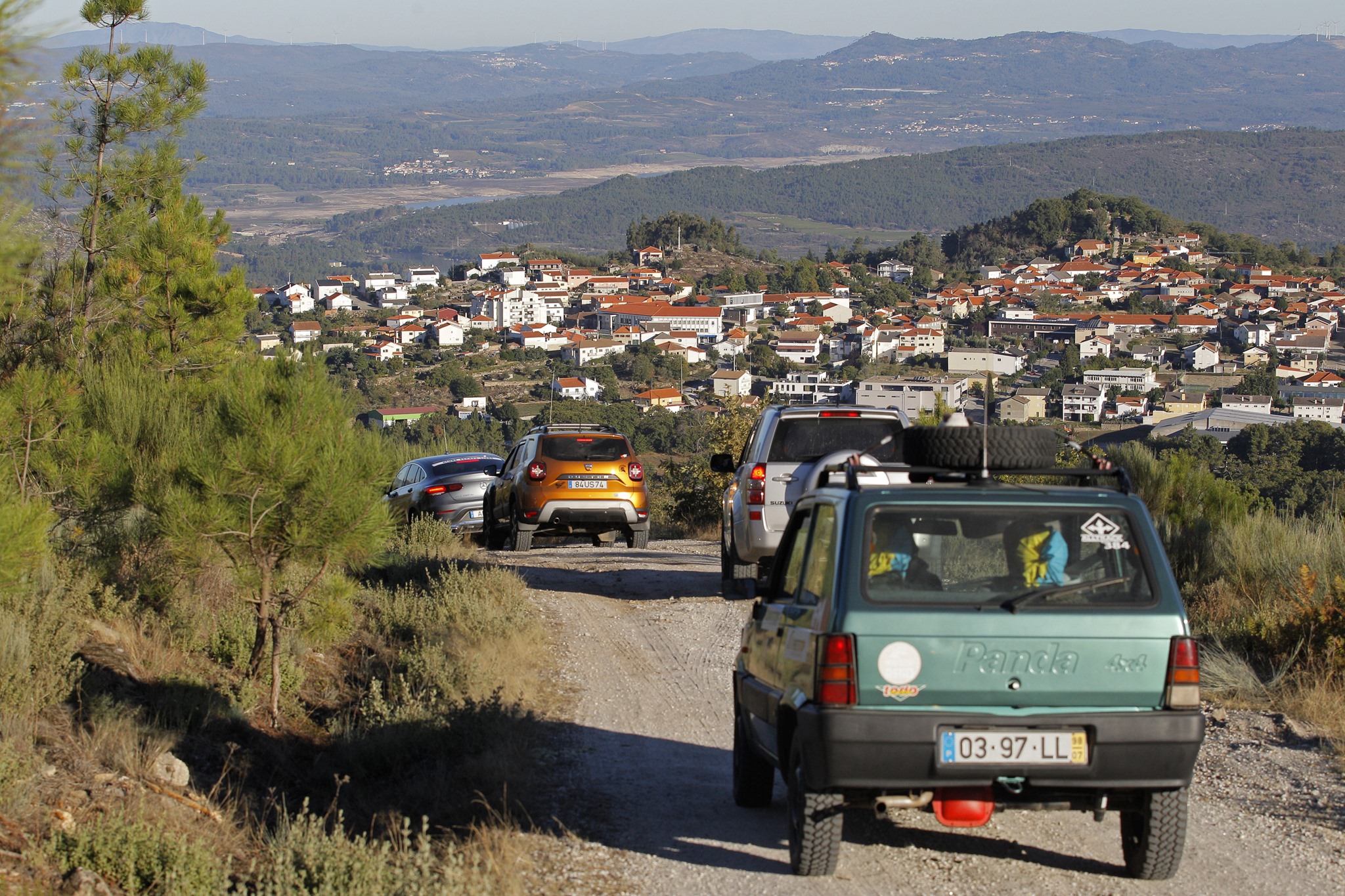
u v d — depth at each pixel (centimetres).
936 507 902
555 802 1176
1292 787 1208
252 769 1223
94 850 867
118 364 1989
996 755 855
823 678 864
